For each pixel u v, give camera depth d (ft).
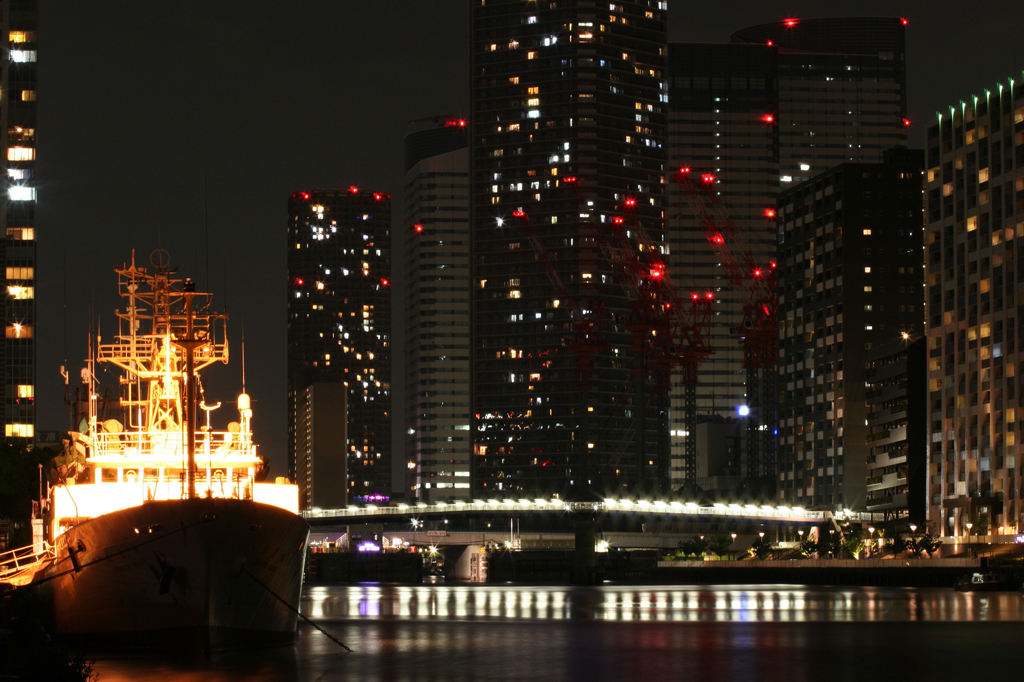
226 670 306.14
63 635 335.06
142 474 361.30
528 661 361.51
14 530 608.60
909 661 364.38
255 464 368.07
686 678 323.57
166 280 375.04
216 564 313.32
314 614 634.43
